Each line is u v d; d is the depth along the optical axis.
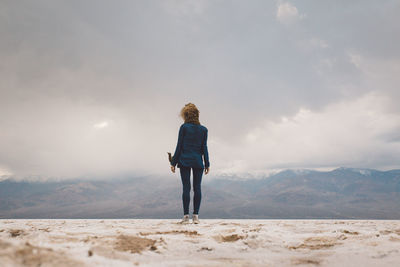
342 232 2.82
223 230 2.81
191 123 4.43
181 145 4.32
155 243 1.96
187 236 2.36
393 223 4.35
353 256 1.72
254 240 2.26
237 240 2.28
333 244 2.14
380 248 1.88
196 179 4.37
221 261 1.62
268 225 3.76
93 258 1.27
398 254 1.71
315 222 4.52
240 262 1.61
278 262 1.64
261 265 1.55
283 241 2.32
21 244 1.21
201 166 4.32
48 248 1.29
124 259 1.44
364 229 3.22
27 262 1.02
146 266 1.33
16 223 4.02
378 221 4.84
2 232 2.26
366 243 2.08
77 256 1.26
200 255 1.78
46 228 2.97
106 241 1.81
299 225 3.82
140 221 4.71
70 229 2.84
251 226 3.46
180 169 4.35
